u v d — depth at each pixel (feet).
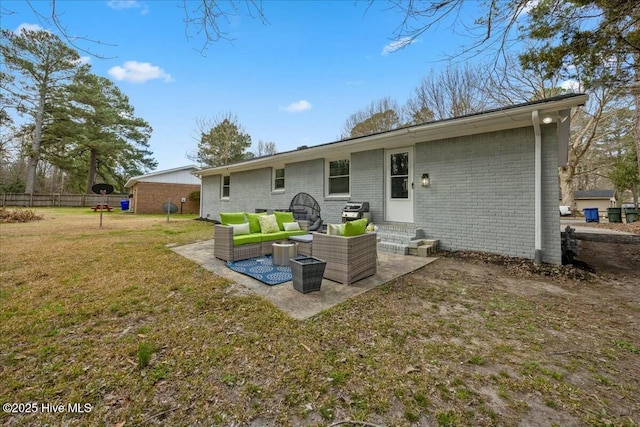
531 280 13.26
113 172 87.81
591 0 12.04
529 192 16.20
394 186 22.98
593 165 63.57
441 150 19.83
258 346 7.48
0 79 27.12
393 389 5.82
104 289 11.56
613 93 18.26
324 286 12.26
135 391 5.78
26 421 5.02
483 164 17.92
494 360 6.84
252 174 36.94
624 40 13.51
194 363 6.73
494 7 10.16
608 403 5.41
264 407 5.37
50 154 71.10
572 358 6.93
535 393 5.68
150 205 59.06
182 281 12.66
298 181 30.48
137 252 18.37
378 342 7.70
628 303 10.48
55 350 7.20
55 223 35.40
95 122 69.36
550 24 13.32
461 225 18.85
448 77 48.32
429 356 7.02
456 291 11.71
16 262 15.57
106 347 7.39
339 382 6.04
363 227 13.76
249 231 18.08
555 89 38.40
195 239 23.77
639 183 55.11
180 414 5.20
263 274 13.76
